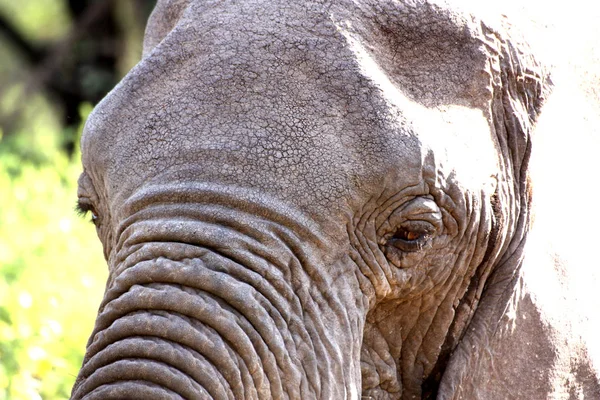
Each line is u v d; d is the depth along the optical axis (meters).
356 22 6.84
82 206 7.32
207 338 6.19
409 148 6.65
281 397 6.34
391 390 7.35
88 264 13.28
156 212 6.49
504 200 7.25
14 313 11.04
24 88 27.39
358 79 6.68
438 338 7.29
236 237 6.39
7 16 29.45
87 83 26.94
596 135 7.97
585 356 7.62
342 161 6.58
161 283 6.32
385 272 6.85
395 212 6.73
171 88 6.77
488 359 7.30
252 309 6.29
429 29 6.95
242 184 6.47
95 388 6.20
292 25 6.79
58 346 10.73
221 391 6.14
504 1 7.47
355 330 6.69
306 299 6.50
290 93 6.63
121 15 27.06
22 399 9.95
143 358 6.16
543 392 7.46
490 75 7.12
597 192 7.87
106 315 6.38
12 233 13.51
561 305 7.53
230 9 6.91
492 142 7.16
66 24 30.78
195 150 6.55
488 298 7.34
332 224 6.58
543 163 7.61
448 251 7.04
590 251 7.75
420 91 6.89
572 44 7.97
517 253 7.35
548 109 7.66
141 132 6.71
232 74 6.68
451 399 7.20
